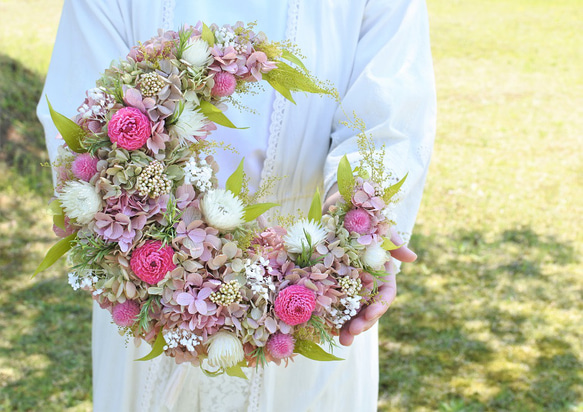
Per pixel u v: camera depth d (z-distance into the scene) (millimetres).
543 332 3758
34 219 4598
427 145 1547
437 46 8656
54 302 3826
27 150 5250
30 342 3494
